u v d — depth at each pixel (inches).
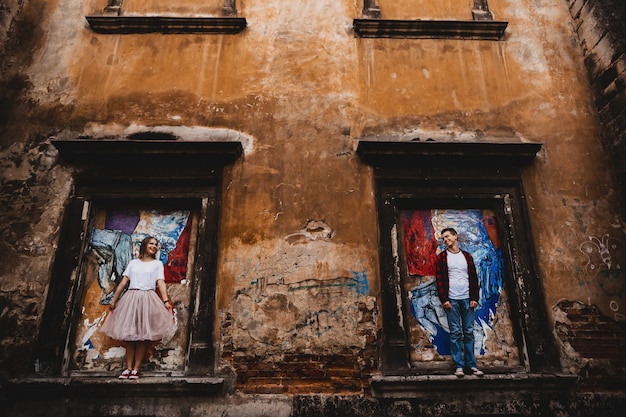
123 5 257.6
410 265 212.2
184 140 222.2
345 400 185.9
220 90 236.7
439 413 185.0
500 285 211.3
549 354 196.9
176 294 204.5
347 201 216.1
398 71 244.7
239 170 220.4
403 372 191.0
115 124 228.2
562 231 215.8
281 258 205.3
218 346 192.2
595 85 242.4
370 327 196.7
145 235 214.2
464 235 218.7
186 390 183.3
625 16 239.0
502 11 261.1
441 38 253.0
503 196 221.3
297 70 242.4
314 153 224.8
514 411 187.2
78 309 200.5
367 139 229.0
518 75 246.4
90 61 241.8
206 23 249.1
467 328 192.4
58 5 254.8
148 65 241.6
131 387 182.2
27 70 239.1
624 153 221.8
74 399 182.9
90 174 218.2
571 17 261.4
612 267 210.2
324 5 259.3
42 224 210.1
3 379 186.7
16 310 196.9
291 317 196.7
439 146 221.0
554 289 206.2
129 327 180.9
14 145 223.6
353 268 204.8
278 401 185.0
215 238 207.9
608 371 195.2
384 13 260.5
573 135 234.1
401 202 220.4
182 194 216.8
